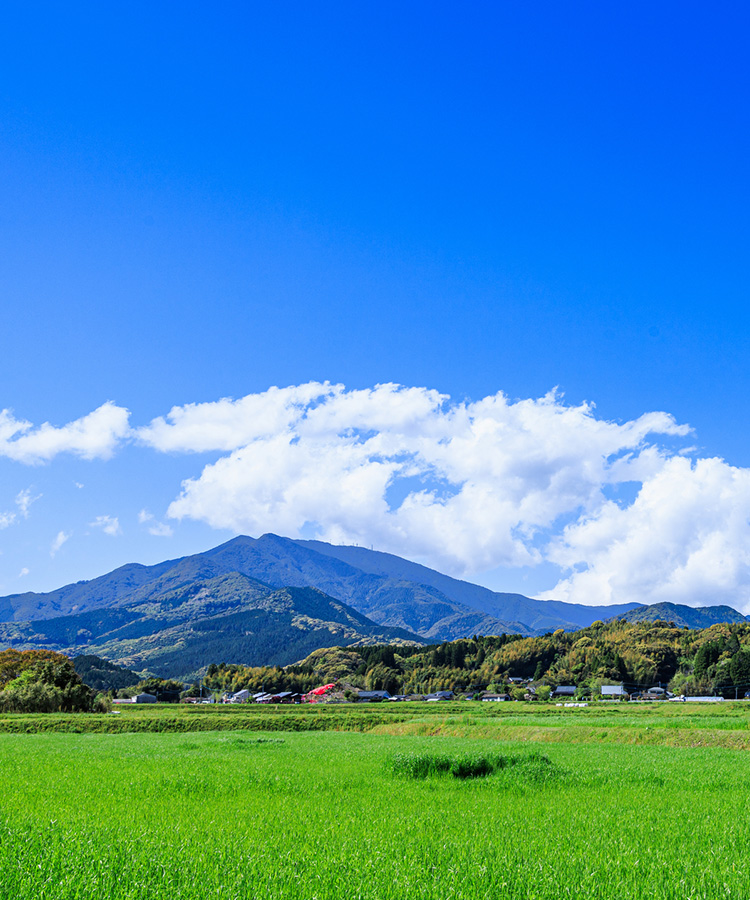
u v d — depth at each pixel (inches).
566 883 450.9
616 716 3730.3
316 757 1493.6
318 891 405.1
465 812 749.9
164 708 5698.8
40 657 6505.9
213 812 718.5
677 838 624.1
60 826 556.7
